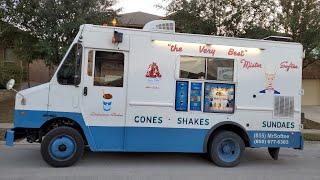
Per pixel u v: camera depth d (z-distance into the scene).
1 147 11.79
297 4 17.23
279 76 10.38
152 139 9.70
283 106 10.38
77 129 9.59
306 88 29.00
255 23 17.64
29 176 8.42
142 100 9.64
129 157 10.71
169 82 9.77
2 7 17.84
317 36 17.02
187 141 9.86
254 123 10.21
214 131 10.14
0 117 17.61
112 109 9.51
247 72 10.19
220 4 17.38
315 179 9.12
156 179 8.52
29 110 9.26
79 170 9.06
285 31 17.44
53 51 16.67
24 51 18.86
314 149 13.55
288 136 10.41
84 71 9.37
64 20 16.69
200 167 9.91
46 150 9.17
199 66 9.94
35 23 17.66
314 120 20.66
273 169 10.09
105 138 9.49
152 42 9.70
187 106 9.85
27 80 26.80
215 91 10.00
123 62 9.56
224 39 10.08
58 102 9.33
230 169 9.84
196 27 17.23
